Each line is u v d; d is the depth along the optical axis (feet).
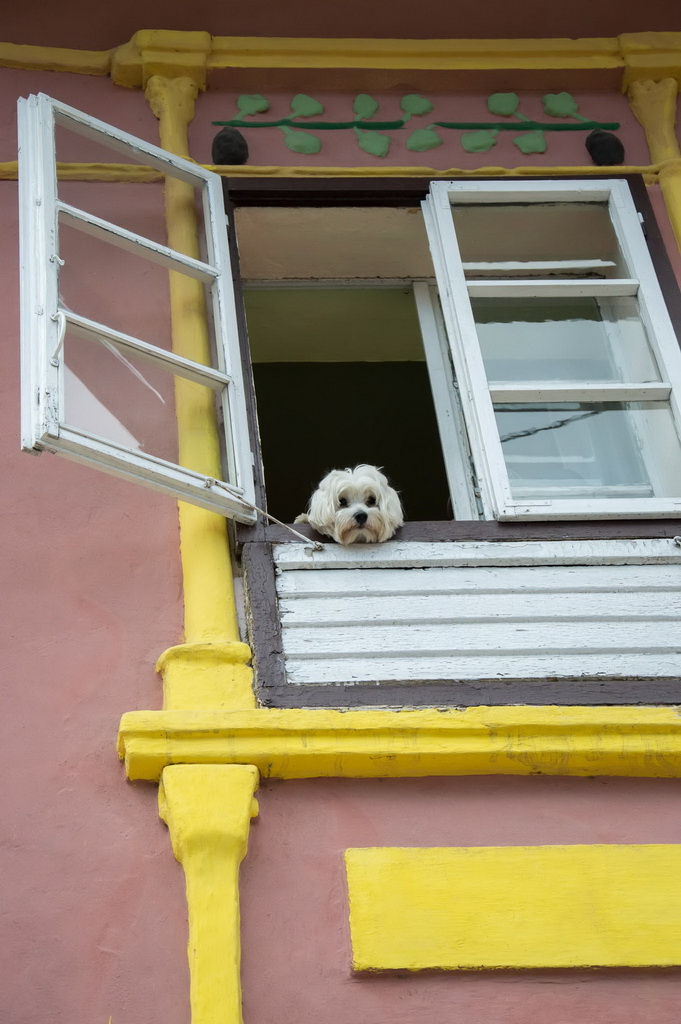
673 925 13.55
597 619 15.75
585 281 19.12
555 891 13.66
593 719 14.61
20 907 13.23
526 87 22.15
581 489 17.56
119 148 18.79
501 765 14.47
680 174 20.79
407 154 20.98
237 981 12.76
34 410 14.75
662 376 18.30
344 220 20.35
